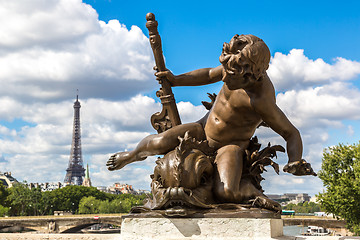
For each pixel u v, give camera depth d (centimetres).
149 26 536
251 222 432
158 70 556
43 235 556
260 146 515
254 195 478
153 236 451
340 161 2498
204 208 449
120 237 471
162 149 496
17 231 6194
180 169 446
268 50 452
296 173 469
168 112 556
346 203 2394
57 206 10550
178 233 443
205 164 462
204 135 523
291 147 475
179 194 438
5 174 15200
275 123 477
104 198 11244
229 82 451
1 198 8375
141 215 462
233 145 502
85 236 533
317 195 2542
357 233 2466
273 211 455
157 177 472
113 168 524
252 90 471
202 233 438
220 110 509
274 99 484
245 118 496
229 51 442
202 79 552
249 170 495
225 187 462
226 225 436
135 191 19775
